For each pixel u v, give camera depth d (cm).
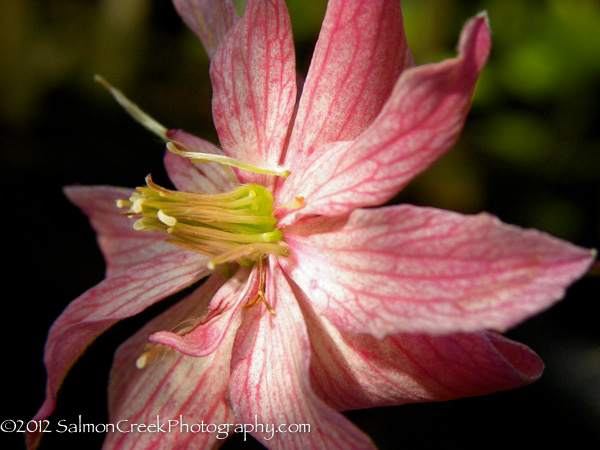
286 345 11
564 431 15
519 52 20
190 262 12
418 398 11
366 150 10
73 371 16
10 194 20
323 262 10
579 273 9
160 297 11
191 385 11
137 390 12
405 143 10
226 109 11
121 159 21
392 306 10
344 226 10
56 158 21
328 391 11
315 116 11
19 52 23
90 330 11
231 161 11
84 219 19
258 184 11
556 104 20
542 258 9
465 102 9
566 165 20
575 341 16
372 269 10
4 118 22
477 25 9
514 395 15
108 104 22
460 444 15
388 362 10
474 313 9
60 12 23
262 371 11
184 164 12
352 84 11
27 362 17
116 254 13
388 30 10
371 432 15
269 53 11
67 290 18
